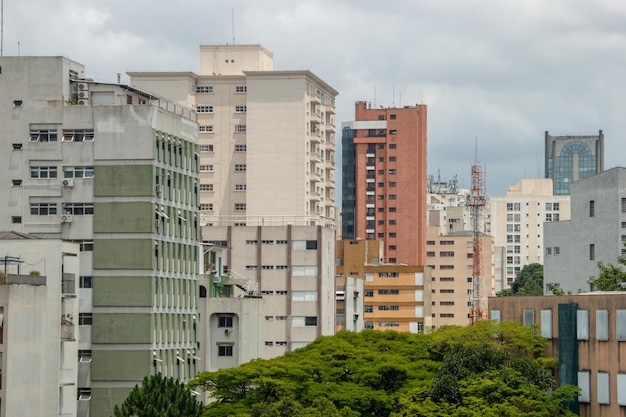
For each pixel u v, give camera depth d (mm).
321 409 179500
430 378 195625
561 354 182750
